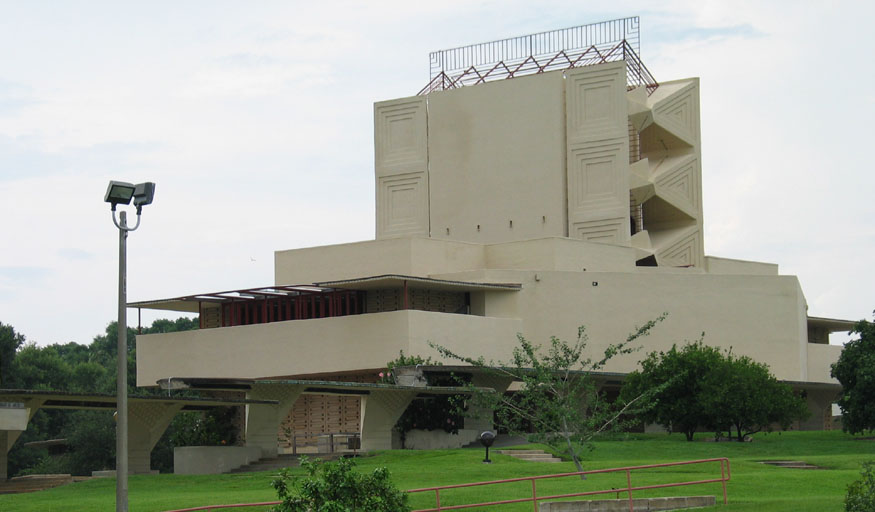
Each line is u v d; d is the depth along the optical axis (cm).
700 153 7831
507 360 6178
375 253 6469
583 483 3434
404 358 5466
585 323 6338
